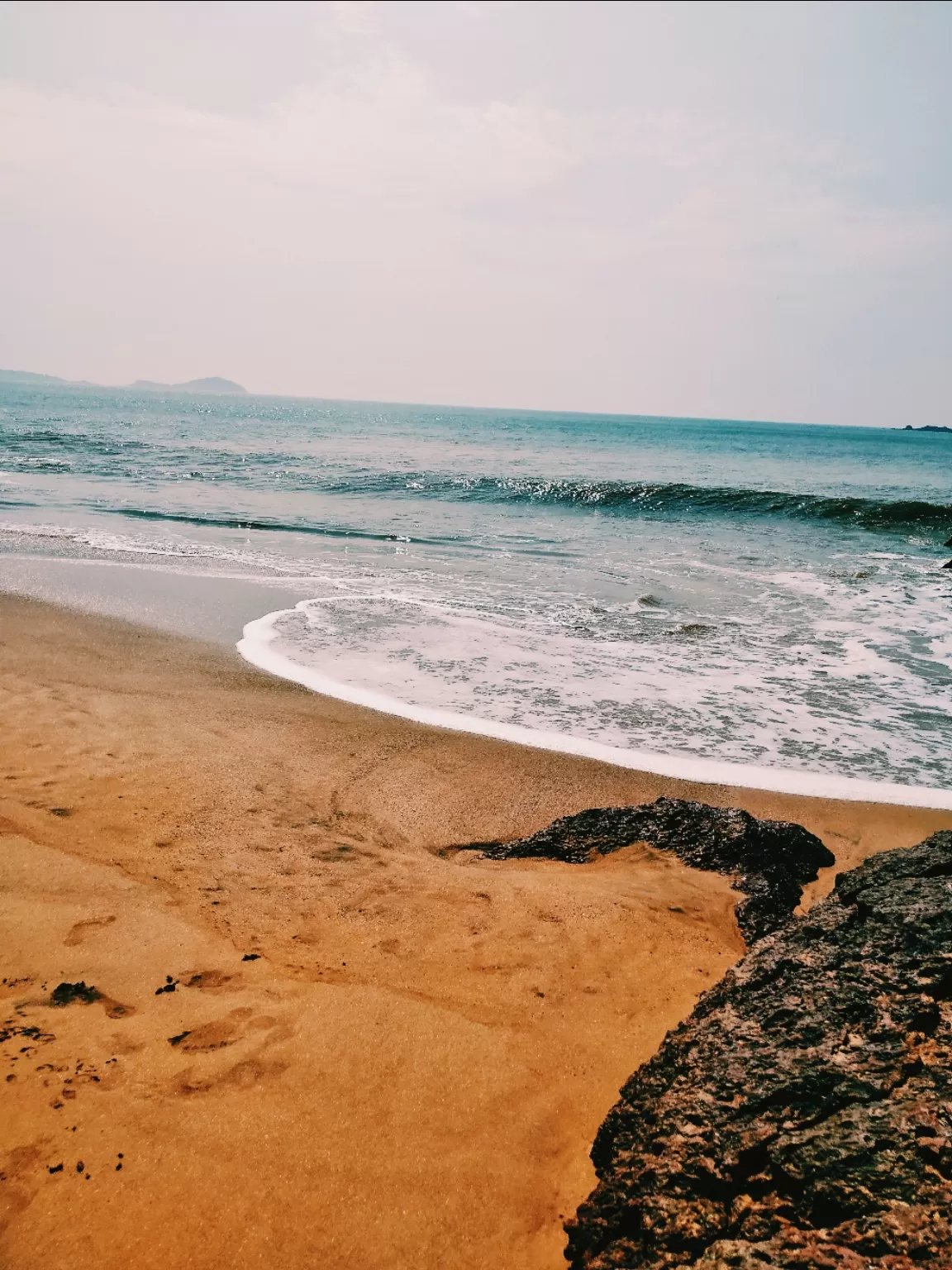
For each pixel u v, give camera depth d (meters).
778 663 9.30
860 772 6.34
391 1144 2.64
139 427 57.12
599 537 18.69
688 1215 2.19
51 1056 2.96
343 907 4.11
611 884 4.45
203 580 12.24
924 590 13.58
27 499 19.62
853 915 3.19
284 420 98.06
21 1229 2.31
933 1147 2.12
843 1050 2.53
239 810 5.14
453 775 5.96
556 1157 2.62
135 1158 2.55
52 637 8.96
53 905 3.94
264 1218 2.37
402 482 26.83
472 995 3.42
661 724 7.24
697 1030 2.84
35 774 5.44
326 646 9.21
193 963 3.56
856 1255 1.92
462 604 11.52
